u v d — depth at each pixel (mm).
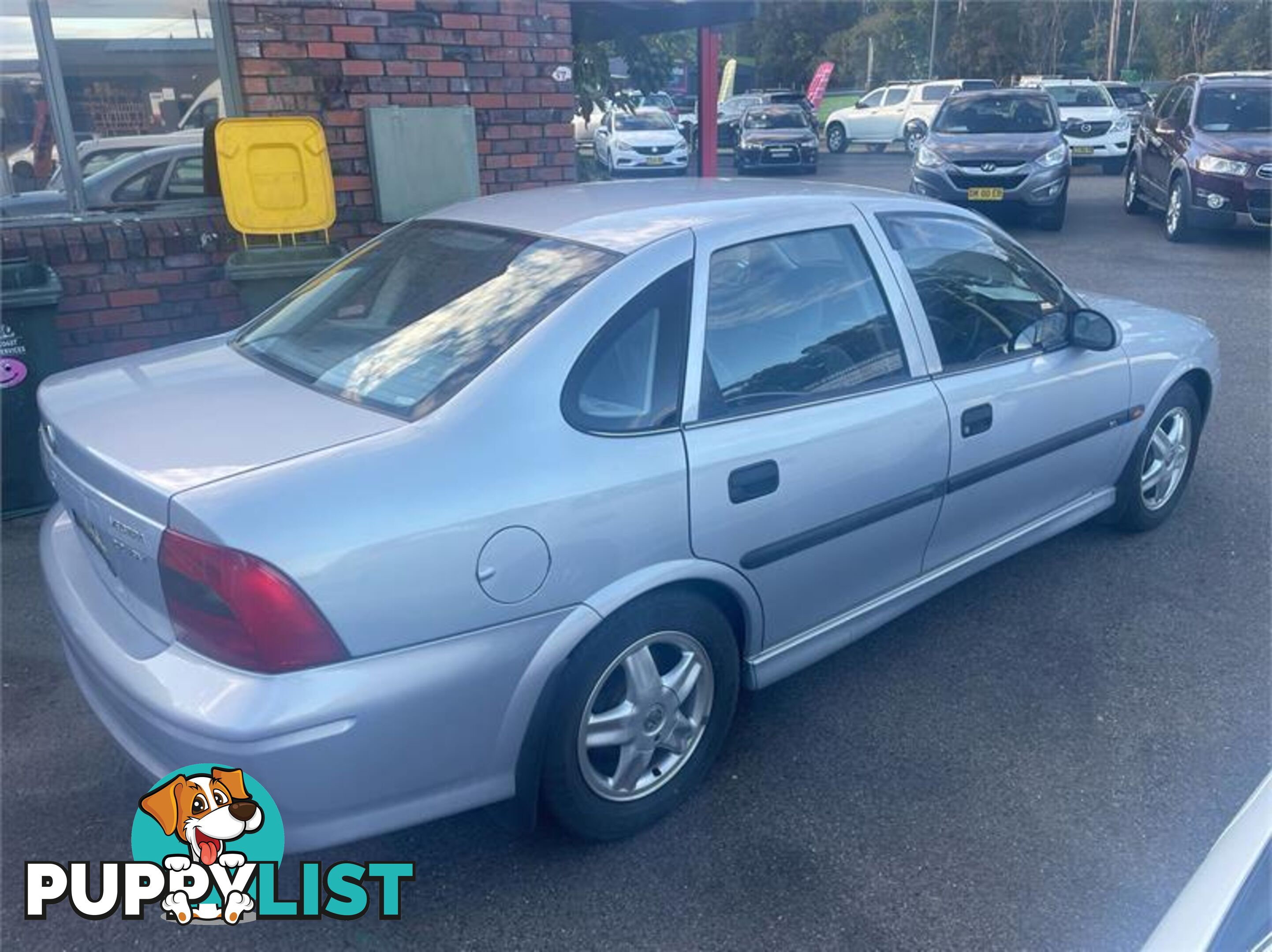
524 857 2799
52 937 2553
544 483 2475
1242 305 9078
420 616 2303
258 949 2521
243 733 2139
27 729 3365
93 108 5371
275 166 5270
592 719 2672
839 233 3311
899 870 2742
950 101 13812
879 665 3691
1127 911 2600
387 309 2988
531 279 2842
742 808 2975
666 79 9023
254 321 3381
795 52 44906
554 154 6500
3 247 5000
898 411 3250
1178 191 12086
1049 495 4004
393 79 5859
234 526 2164
